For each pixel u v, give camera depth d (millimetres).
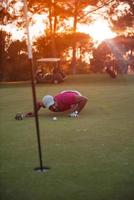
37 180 6340
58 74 30750
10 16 40562
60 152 8086
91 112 13727
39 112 13875
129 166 6953
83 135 9727
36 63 34969
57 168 6949
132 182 6129
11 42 42625
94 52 48938
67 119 12297
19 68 42594
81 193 5730
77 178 6367
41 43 44406
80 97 13023
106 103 16172
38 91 23797
